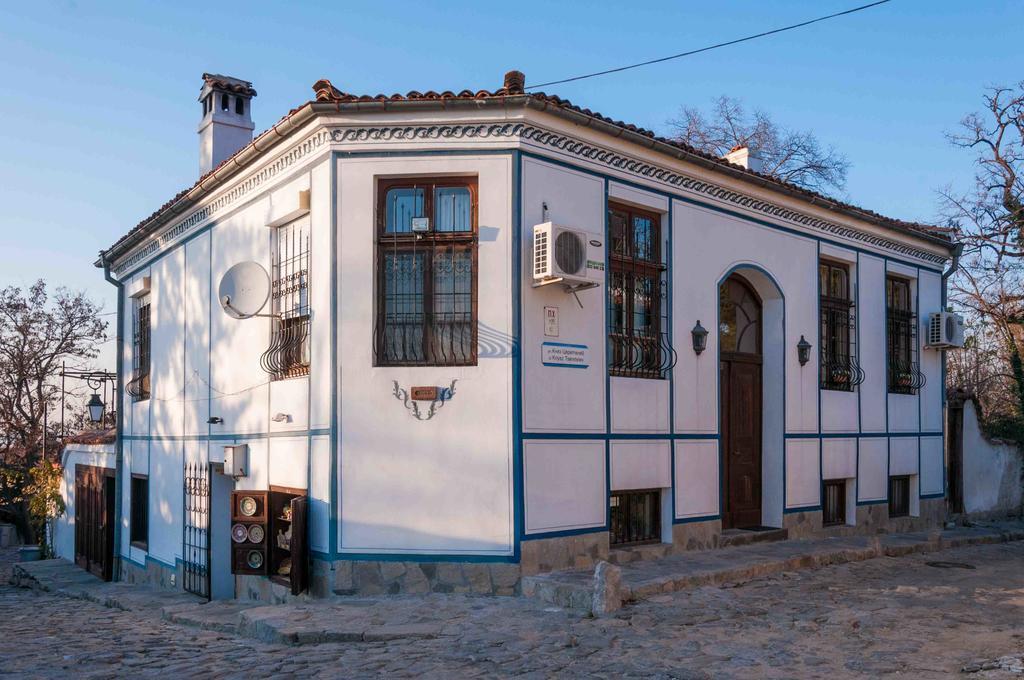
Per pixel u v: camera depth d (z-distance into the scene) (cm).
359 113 990
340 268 997
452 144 991
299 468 1058
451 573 959
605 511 1048
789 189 1295
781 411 1311
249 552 1088
